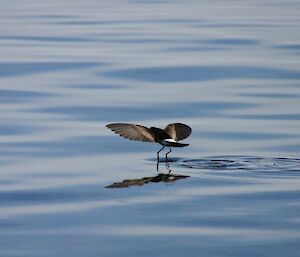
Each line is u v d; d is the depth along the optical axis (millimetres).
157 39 31219
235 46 29469
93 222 11570
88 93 21547
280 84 22797
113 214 11914
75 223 11531
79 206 12289
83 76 23953
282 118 18719
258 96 21188
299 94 21406
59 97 20984
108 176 13969
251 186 13359
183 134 12352
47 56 27391
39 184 13453
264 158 15250
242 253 10453
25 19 37562
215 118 18812
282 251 10523
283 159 15172
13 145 16109
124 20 37031
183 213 11953
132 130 12172
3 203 12438
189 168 14531
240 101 20562
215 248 10625
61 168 14469
